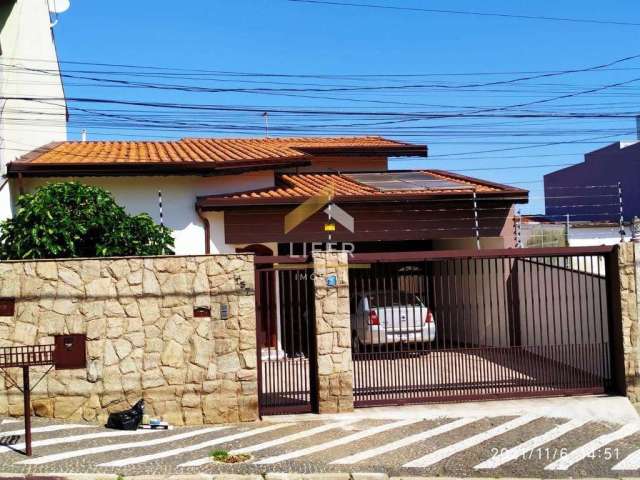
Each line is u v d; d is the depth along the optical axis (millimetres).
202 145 17078
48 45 18266
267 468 7582
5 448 8078
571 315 12312
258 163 14094
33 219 10398
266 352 12695
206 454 8039
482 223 14375
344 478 7402
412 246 17031
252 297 9609
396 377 10500
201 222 13648
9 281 9266
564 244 17312
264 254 14102
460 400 10289
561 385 10609
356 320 12289
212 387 9453
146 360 9391
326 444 8492
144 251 10914
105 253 10453
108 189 13406
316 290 9797
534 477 7574
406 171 17906
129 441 8516
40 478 7133
